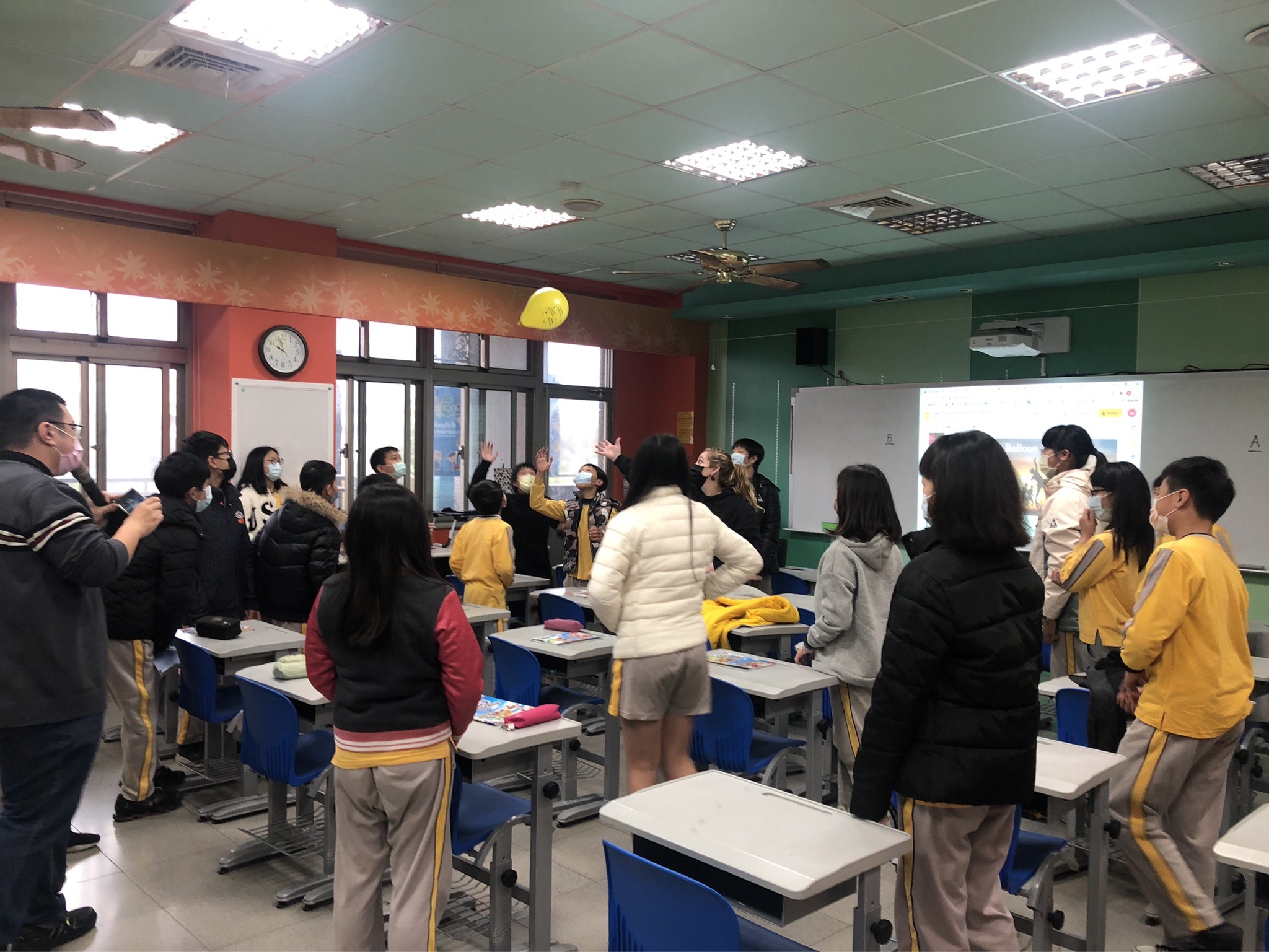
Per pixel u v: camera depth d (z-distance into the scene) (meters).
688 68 3.81
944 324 7.68
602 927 2.86
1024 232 6.51
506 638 3.98
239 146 4.89
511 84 4.01
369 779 2.12
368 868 2.20
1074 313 6.93
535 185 5.57
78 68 3.89
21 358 5.89
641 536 2.97
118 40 3.63
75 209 5.91
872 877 1.75
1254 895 1.80
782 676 3.32
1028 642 1.88
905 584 1.88
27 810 2.50
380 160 5.12
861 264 7.68
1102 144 4.62
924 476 1.96
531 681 3.79
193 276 6.08
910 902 1.94
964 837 1.92
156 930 2.83
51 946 2.70
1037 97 4.05
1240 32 3.37
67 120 3.55
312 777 2.98
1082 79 3.89
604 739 4.75
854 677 3.20
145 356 6.42
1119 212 5.93
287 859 3.32
